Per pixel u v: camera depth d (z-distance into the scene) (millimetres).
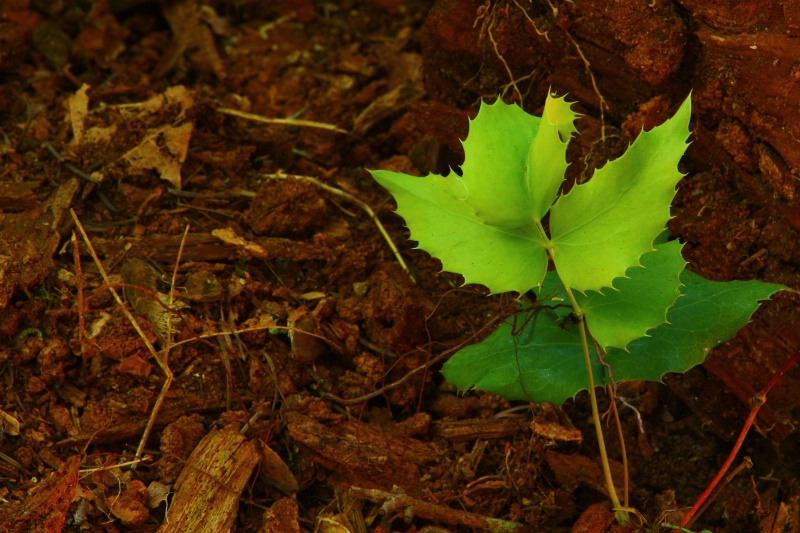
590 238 471
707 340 502
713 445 567
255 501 534
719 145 536
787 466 552
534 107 576
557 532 527
